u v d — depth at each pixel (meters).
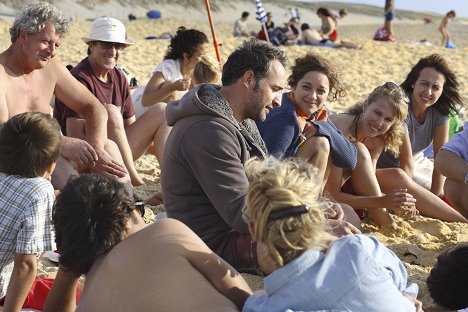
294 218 2.95
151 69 15.22
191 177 4.30
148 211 5.79
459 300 3.97
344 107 12.06
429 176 7.11
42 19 5.26
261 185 3.02
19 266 3.79
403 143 6.53
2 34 20.67
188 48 7.64
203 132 4.17
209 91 4.26
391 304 3.07
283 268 3.05
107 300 3.10
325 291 3.02
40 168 3.90
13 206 3.82
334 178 5.71
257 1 13.48
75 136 6.10
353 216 5.57
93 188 3.26
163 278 3.07
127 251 3.17
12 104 5.36
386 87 5.90
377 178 6.25
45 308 3.63
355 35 38.78
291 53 19.61
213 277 3.19
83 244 3.19
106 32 6.48
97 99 5.93
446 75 6.71
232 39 21.81
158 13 36.44
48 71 5.64
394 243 5.48
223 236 4.42
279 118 5.17
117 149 5.94
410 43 23.92
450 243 5.64
